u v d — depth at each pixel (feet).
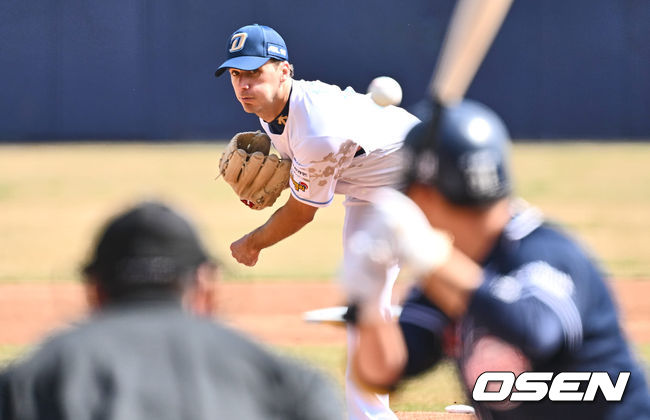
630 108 273.13
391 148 52.47
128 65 270.05
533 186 188.65
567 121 273.54
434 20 264.31
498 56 270.67
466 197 24.38
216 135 271.28
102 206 167.53
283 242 141.38
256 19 266.57
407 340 28.55
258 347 21.29
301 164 51.83
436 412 61.57
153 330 20.71
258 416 20.33
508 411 26.78
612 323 25.68
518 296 23.36
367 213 53.78
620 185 188.44
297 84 52.60
